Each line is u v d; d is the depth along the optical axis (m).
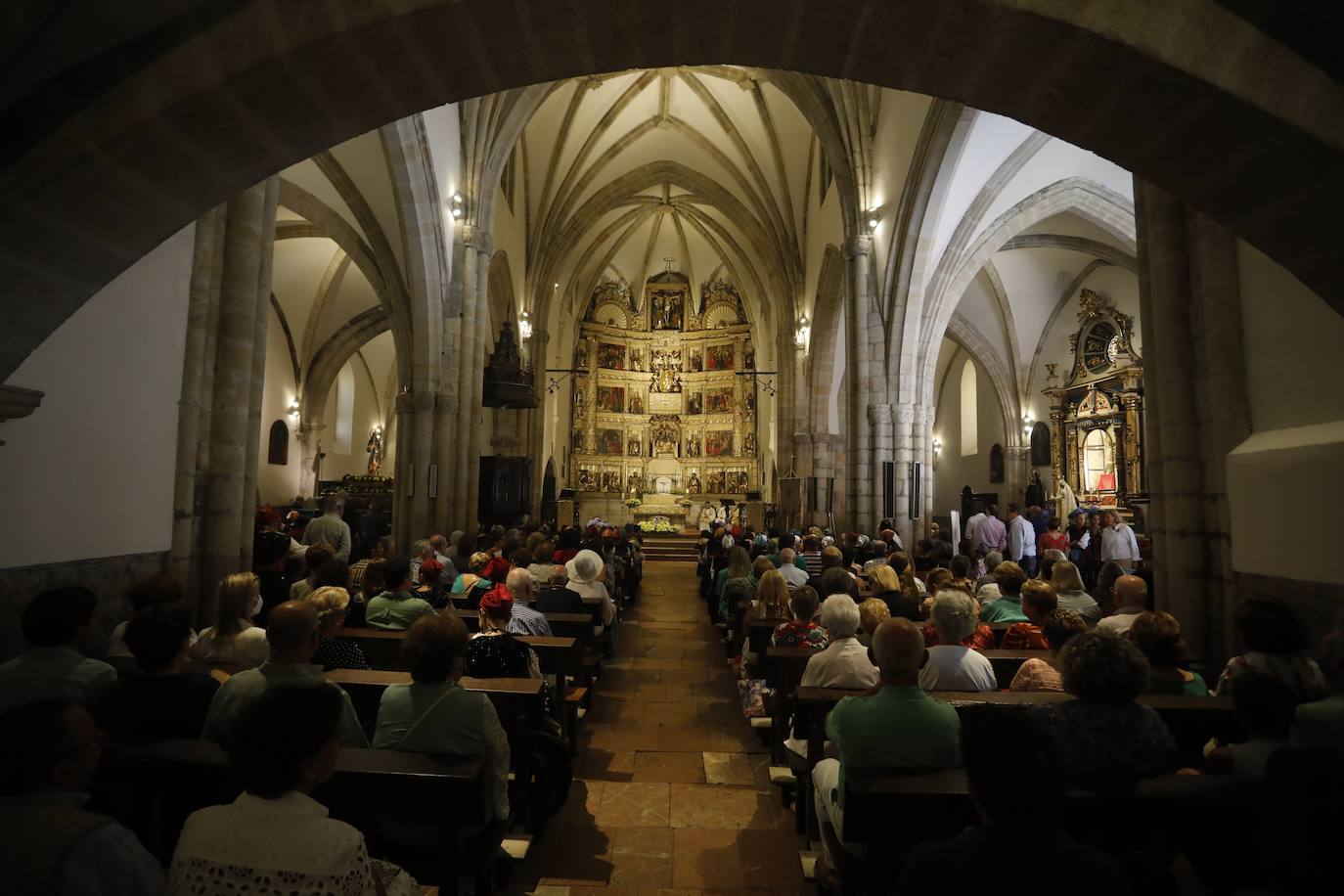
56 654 3.01
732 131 21.59
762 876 3.94
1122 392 19.81
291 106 3.36
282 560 7.06
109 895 1.41
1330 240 3.39
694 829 4.51
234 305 6.25
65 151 3.00
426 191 12.50
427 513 13.20
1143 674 2.66
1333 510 4.40
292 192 15.32
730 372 33.28
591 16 3.36
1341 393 4.54
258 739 1.72
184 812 2.72
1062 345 22.06
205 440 6.07
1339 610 4.35
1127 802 2.38
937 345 14.77
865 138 14.95
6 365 3.45
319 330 23.25
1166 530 5.96
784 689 5.11
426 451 13.30
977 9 3.18
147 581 3.83
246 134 3.38
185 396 5.84
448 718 3.03
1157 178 3.68
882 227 14.56
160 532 5.57
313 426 23.70
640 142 23.28
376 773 2.70
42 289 3.33
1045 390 22.31
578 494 31.61
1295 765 1.45
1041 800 1.61
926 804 2.54
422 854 3.02
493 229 18.59
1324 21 3.02
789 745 4.47
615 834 4.42
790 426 23.47
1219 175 3.47
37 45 2.92
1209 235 5.57
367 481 20.53
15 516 4.17
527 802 4.15
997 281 21.53
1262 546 5.04
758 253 25.89
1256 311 5.29
